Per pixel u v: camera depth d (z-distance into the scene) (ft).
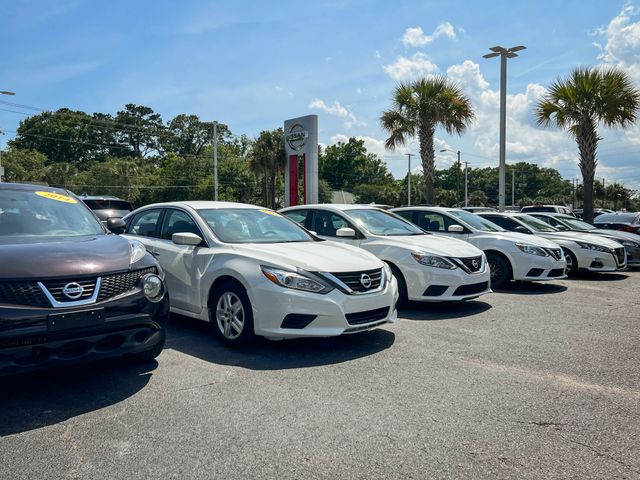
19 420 11.46
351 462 9.59
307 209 28.66
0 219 15.25
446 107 64.49
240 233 19.58
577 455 9.90
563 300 27.22
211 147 245.45
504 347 17.56
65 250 13.21
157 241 20.92
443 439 10.53
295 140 65.72
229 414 11.75
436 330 19.99
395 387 13.52
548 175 399.85
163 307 14.12
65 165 211.41
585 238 37.73
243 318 16.57
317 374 14.53
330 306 15.83
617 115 55.21
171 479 9.00
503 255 30.66
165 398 12.71
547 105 58.54
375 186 263.29
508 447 10.21
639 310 24.49
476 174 402.93
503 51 56.29
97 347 12.55
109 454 9.89
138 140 276.62
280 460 9.66
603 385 13.80
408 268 23.21
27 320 11.42
